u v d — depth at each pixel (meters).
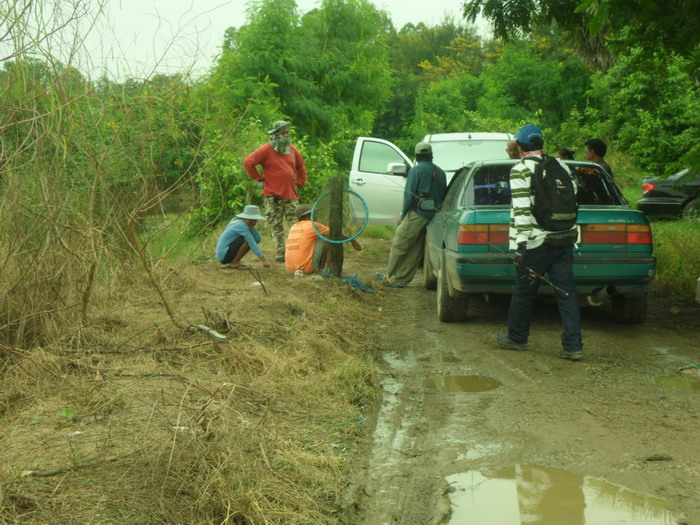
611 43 6.82
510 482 3.31
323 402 4.37
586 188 6.70
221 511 2.83
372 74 24.89
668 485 3.24
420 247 8.95
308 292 7.40
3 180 4.59
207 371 4.55
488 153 11.72
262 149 9.34
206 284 7.26
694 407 4.33
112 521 2.65
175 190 5.39
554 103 33.25
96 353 4.72
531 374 5.12
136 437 3.35
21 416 3.74
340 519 2.98
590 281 6.13
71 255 4.96
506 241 6.14
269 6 22.11
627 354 5.66
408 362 5.53
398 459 3.62
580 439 3.83
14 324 4.62
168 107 5.04
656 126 18.22
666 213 15.53
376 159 12.72
